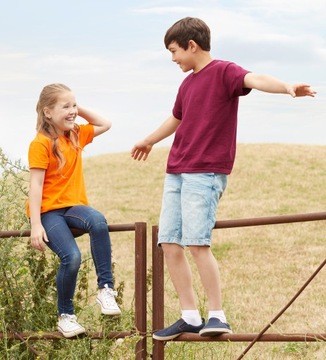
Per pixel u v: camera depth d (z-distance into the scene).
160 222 4.96
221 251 15.65
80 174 5.39
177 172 4.84
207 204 4.70
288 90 4.34
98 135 5.65
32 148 5.19
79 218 5.16
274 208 20.05
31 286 5.88
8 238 5.79
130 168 26.69
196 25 4.91
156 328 5.22
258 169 25.00
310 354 7.80
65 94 5.23
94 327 5.48
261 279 13.10
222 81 4.76
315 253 15.11
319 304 11.08
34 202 5.13
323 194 21.64
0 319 5.65
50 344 5.73
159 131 5.35
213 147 4.75
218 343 6.69
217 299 4.79
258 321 9.96
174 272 4.92
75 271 5.08
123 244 16.78
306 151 27.70
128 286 12.46
